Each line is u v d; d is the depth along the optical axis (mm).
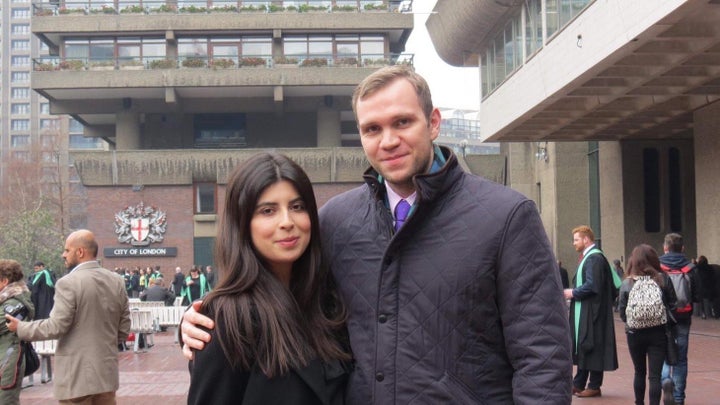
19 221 46875
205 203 43125
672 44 17859
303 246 2756
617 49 17578
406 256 2711
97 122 50156
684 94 22141
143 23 42531
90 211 42594
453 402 2584
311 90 44031
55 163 87750
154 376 12977
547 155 36750
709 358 13406
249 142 47594
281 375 2557
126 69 42406
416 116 2730
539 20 24578
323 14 42969
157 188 42875
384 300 2713
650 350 7875
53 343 12242
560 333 2607
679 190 30297
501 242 2639
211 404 2568
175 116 47000
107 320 6168
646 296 7750
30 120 156000
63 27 42281
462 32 32219
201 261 42625
